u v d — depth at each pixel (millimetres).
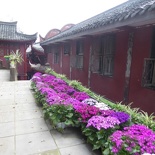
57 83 5746
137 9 3037
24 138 2770
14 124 3297
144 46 4016
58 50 11438
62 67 10648
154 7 2535
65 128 3146
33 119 3562
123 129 2475
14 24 14969
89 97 4246
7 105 4480
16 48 14086
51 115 3014
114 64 5242
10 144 2580
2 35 13461
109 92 5551
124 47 4738
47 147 2527
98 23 4344
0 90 6289
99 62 6008
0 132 2953
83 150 2475
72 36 6746
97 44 6035
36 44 20016
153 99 3811
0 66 12836
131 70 4488
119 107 3367
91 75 6746
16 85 7309
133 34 4324
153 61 3840
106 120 2436
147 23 3664
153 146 1780
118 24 3695
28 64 15641
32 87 6414
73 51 8688
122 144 1835
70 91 4766
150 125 2574
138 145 1824
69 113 3008
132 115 2945
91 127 2504
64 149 2488
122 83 4875
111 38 5270
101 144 2285
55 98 3482
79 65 7770
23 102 4777
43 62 17172
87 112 2889
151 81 3955
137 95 4297
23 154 2340
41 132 2992
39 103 4547
